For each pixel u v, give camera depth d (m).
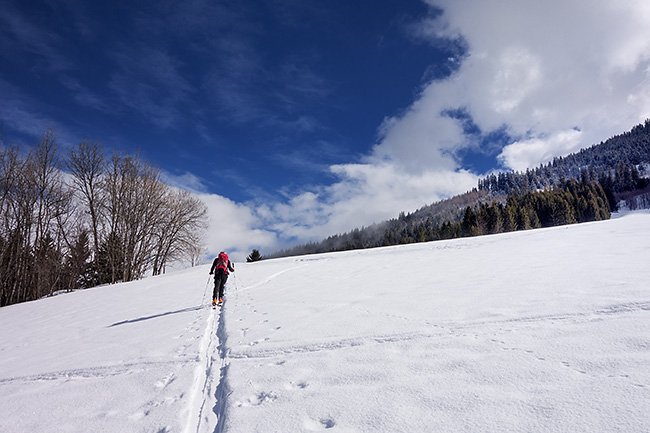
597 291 4.35
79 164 28.27
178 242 33.91
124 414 2.89
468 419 2.00
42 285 27.20
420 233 88.88
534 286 5.23
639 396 1.93
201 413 2.78
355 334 4.10
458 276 7.45
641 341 2.67
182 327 6.29
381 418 2.16
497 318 3.91
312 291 8.34
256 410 2.52
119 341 5.68
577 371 2.37
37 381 4.12
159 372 3.86
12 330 9.09
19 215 24.72
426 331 3.83
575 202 87.38
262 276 13.51
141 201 29.66
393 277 8.88
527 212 80.12
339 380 2.85
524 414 1.96
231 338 4.79
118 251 28.58
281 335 4.54
